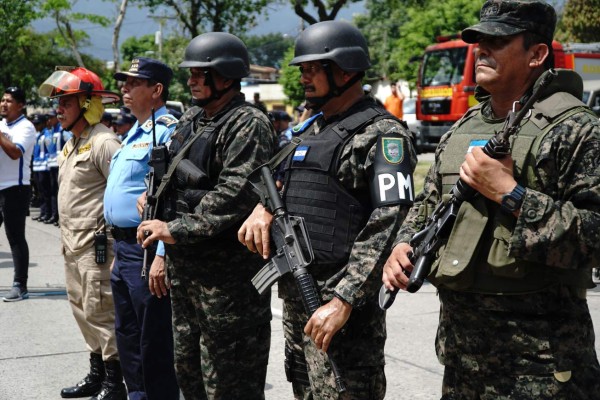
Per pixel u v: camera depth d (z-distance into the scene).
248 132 3.19
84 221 4.36
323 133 2.76
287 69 34.41
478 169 2.10
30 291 7.36
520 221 2.06
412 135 2.75
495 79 2.25
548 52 2.25
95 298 4.33
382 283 2.57
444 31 28.78
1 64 26.48
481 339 2.24
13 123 6.77
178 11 18.12
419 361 4.95
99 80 4.54
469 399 2.32
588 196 2.07
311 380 2.75
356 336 2.68
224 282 3.23
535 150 2.14
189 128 3.46
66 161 4.52
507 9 2.21
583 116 2.14
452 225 2.25
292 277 2.79
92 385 4.54
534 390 2.16
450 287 2.24
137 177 3.88
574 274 2.16
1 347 5.48
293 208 2.74
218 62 3.28
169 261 3.38
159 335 3.78
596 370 2.22
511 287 2.16
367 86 3.06
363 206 2.70
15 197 6.85
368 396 2.71
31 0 19.28
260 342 3.33
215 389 3.28
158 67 4.05
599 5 29.36
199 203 3.21
